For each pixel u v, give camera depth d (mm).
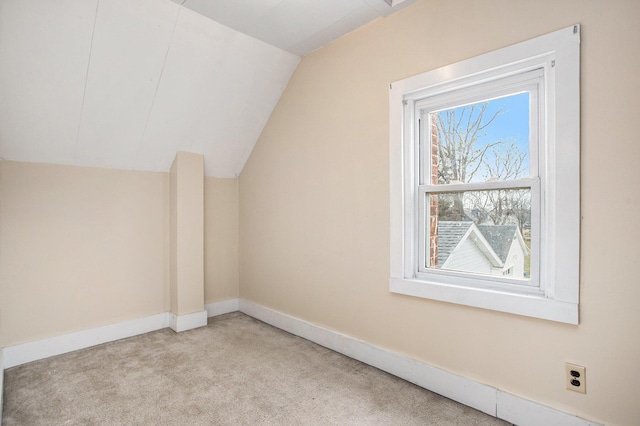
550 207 1594
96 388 1982
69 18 1885
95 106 2318
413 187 2131
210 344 2641
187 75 2480
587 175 1467
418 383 2027
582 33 1467
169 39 2227
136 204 2869
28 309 2367
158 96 2492
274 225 3092
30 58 1936
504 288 1777
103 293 2699
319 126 2654
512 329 1686
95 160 2621
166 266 3051
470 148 1940
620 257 1400
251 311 3352
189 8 2119
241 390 1969
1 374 1951
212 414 1742
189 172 2998
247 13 2178
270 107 3061
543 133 1648
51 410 1767
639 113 1354
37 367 2248
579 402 1501
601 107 1432
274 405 1821
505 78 1766
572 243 1494
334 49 2529
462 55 1852
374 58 2264
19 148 2279
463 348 1859
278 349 2547
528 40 1611
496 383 1740
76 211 2568
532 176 1710
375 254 2268
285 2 2061
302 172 2805
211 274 3350
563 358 1540
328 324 2602
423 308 2027
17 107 2090
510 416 1673
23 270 2350
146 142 2732
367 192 2311
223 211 3430
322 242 2637
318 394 1929
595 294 1455
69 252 2539
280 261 3031
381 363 2223
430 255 2111
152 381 2064
